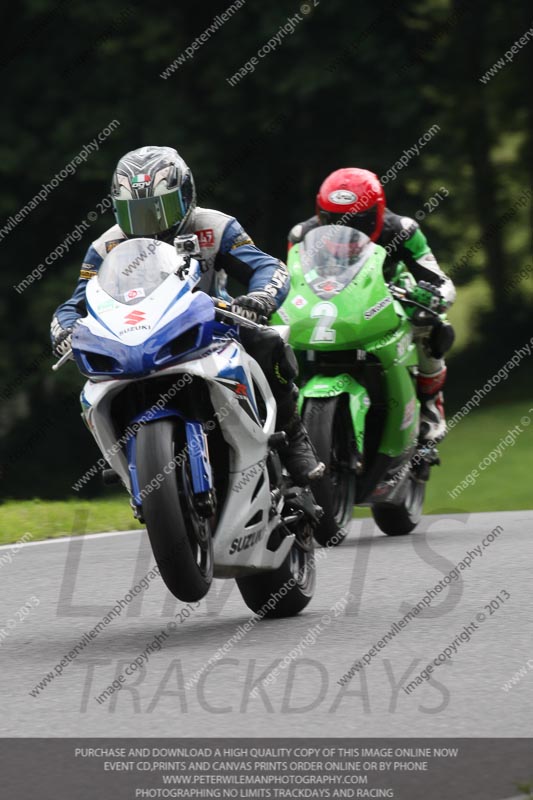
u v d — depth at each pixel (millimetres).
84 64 66812
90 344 17391
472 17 83562
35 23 66688
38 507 35938
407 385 28781
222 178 67500
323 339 27266
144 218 18969
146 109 66375
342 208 28547
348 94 68938
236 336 19328
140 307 17578
